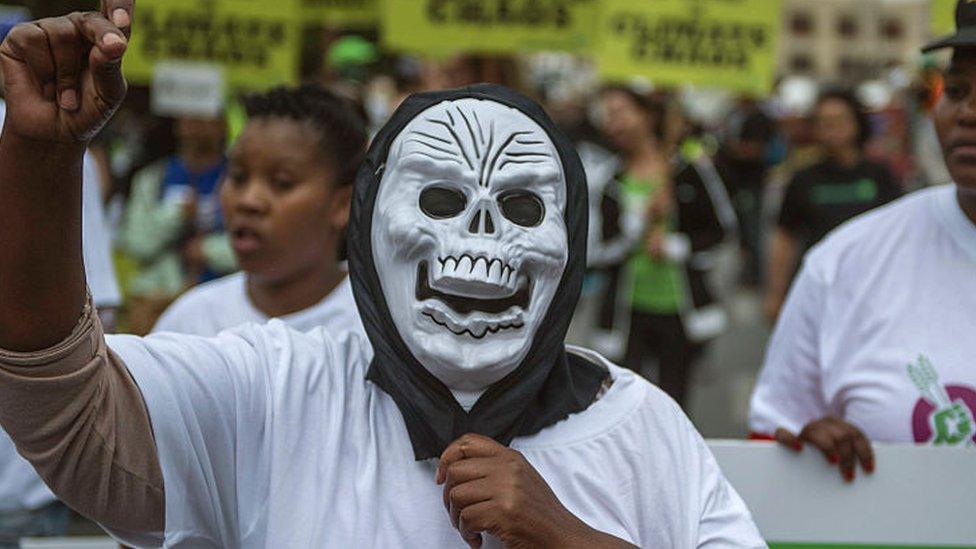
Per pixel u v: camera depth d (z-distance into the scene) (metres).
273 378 2.34
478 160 2.31
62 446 2.08
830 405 3.60
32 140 1.96
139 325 5.75
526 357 2.33
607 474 2.34
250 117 3.89
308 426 2.32
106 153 6.75
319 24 9.66
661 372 7.73
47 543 4.04
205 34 7.32
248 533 2.28
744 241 15.07
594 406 2.41
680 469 2.40
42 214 1.99
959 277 3.45
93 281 4.23
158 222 6.75
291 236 3.77
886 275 3.53
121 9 1.95
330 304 3.85
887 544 3.28
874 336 3.51
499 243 2.27
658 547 2.35
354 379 2.39
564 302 2.36
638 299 7.66
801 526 3.29
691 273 7.65
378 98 12.75
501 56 8.09
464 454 2.17
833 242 3.66
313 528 2.25
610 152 12.36
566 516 2.18
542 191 2.34
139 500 2.18
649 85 9.05
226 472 2.29
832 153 7.57
